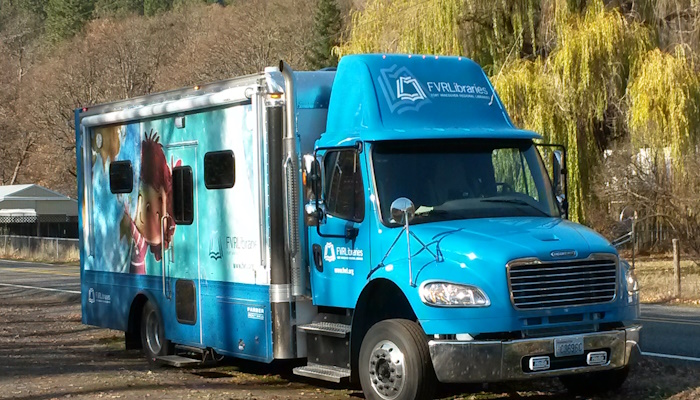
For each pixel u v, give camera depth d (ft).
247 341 35.09
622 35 74.43
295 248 33.40
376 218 30.09
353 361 30.73
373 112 31.27
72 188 268.00
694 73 74.90
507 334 27.63
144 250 42.29
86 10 331.57
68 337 53.01
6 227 194.29
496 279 27.22
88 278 47.11
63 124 211.61
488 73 80.38
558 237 28.58
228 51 216.74
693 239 83.97
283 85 33.78
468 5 78.95
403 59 32.94
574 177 76.33
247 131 35.09
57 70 232.12
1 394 32.30
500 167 31.83
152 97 41.70
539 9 78.84
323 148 32.24
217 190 36.94
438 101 32.40
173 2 324.80
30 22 342.23
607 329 28.86
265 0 227.81
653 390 31.91
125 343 45.34
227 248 36.32
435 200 30.45
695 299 69.21
